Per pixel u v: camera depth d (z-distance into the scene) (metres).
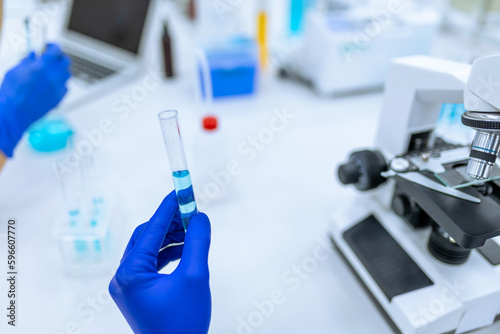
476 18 1.56
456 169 0.66
